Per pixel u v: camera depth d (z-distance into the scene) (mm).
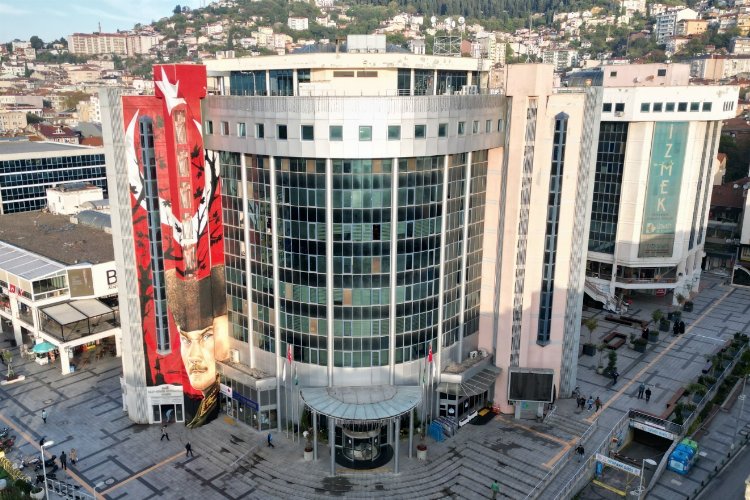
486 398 73375
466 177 66000
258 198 62500
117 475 60812
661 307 108188
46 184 133500
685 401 74562
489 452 64188
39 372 83312
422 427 67125
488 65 79938
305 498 57188
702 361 86312
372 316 62125
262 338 66875
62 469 61469
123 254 65188
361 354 63094
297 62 68250
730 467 66062
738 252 120562
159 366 68625
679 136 97000
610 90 96875
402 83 71438
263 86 74500
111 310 84250
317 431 64438
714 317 103812
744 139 177000
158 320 67188
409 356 65000
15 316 89062
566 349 73562
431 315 65688
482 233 71188
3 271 86875
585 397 75688
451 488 58531
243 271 66750
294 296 62594
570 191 68062
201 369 68188
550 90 65750
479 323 73812
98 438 67312
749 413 75875
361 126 56312
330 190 58375
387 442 65000
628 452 70000
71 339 80500
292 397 66125
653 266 103312
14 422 70500
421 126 58125
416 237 61875
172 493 58094
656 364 85375
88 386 79438
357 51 72688
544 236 69312
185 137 62219
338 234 59562
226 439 66750
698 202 105562
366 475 60156
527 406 71875
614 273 104750
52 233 102375
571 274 70812
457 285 68750
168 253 65375
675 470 64688
